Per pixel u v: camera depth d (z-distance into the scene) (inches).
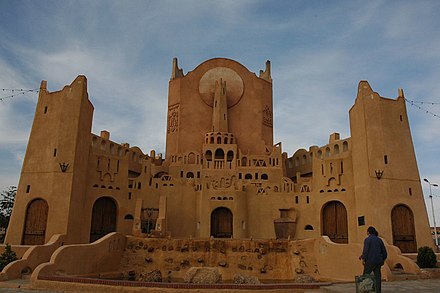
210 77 2583.7
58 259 1005.2
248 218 1908.2
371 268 565.0
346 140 1957.4
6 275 987.9
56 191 1561.3
